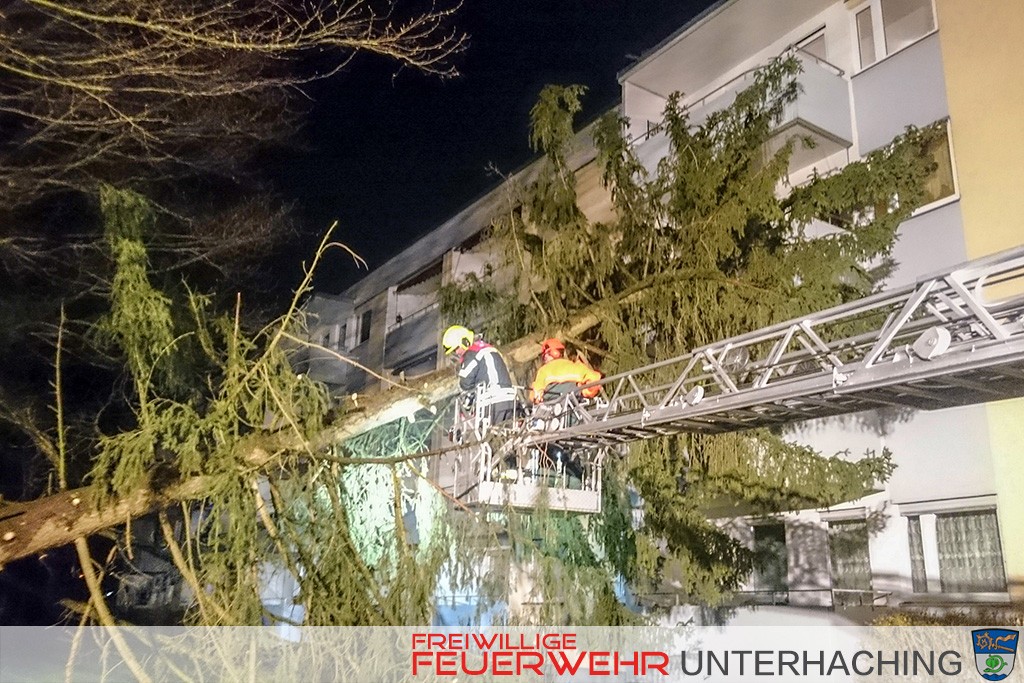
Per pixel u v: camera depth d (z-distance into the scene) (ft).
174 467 17.92
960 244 25.67
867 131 29.91
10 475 27.48
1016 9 25.27
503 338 26.63
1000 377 11.39
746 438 23.24
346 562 16.84
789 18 34.78
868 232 22.34
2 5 22.54
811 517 28.71
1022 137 24.52
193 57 26.30
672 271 23.86
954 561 24.66
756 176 23.41
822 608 27.45
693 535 25.35
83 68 24.57
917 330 12.64
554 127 26.61
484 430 19.65
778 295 21.80
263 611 16.52
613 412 17.61
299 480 18.17
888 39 31.14
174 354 19.58
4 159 28.17
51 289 30.94
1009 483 22.94
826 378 12.51
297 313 18.85
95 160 29.53
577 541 22.27
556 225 26.37
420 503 20.27
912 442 25.72
